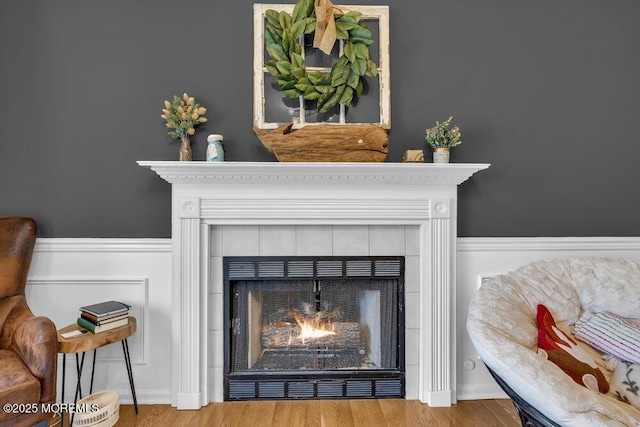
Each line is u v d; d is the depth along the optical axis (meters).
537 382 1.26
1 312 1.97
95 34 2.30
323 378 2.31
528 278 1.92
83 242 2.27
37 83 2.28
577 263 2.03
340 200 2.23
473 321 1.53
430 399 2.24
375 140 2.15
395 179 2.21
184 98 2.23
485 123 2.39
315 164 2.10
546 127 2.41
